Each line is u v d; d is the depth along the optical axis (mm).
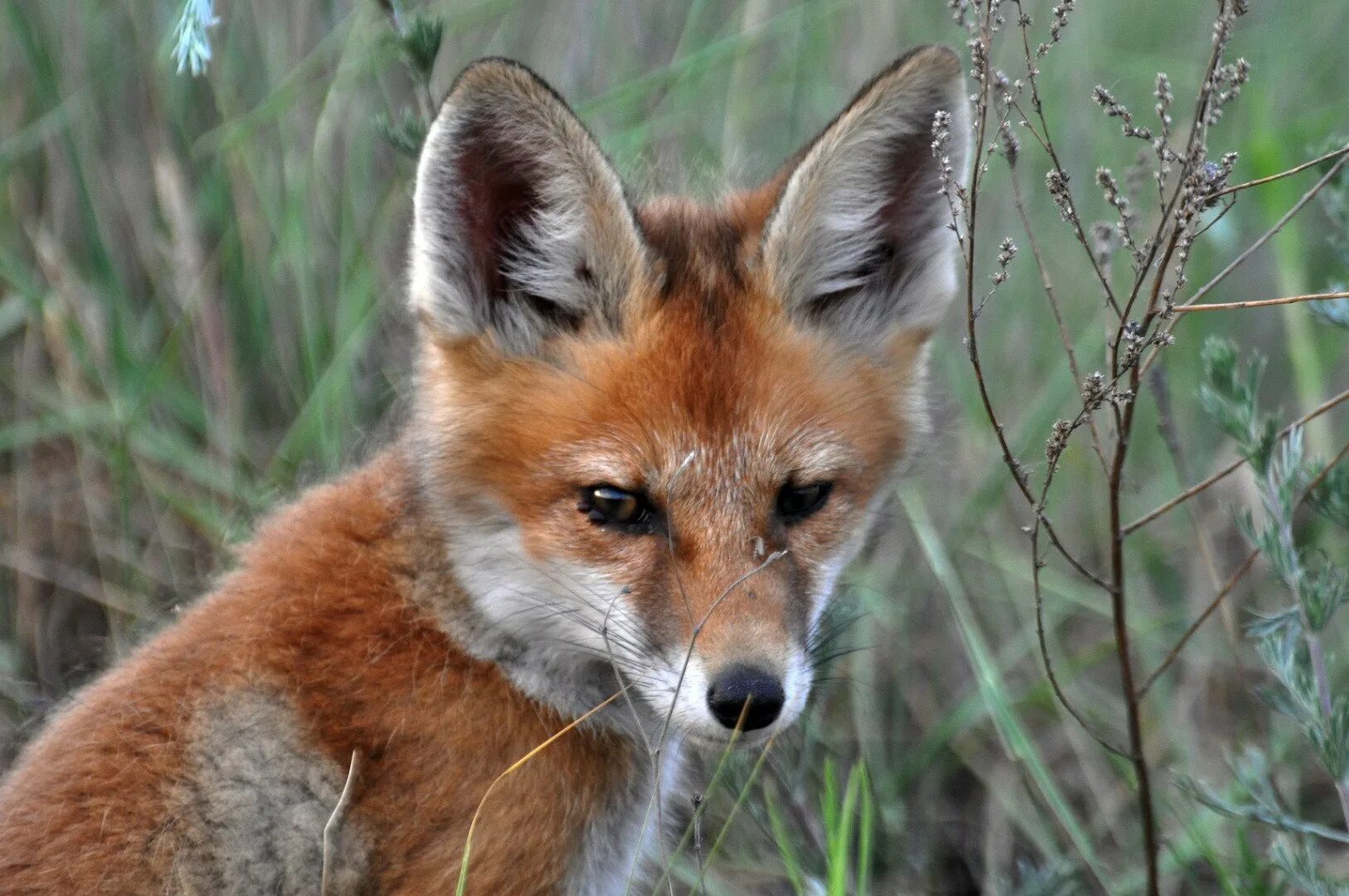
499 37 10680
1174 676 10617
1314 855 7512
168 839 6223
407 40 8109
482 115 6449
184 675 6480
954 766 10258
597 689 6895
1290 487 7105
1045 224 11422
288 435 9688
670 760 7375
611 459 6391
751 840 9016
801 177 6645
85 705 6684
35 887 6133
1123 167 11586
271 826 6379
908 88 6742
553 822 6559
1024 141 11250
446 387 6699
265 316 10289
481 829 6383
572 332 6684
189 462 9953
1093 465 11195
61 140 10211
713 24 11172
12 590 10141
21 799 6430
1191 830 8031
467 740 6445
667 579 6355
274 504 8539
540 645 6695
